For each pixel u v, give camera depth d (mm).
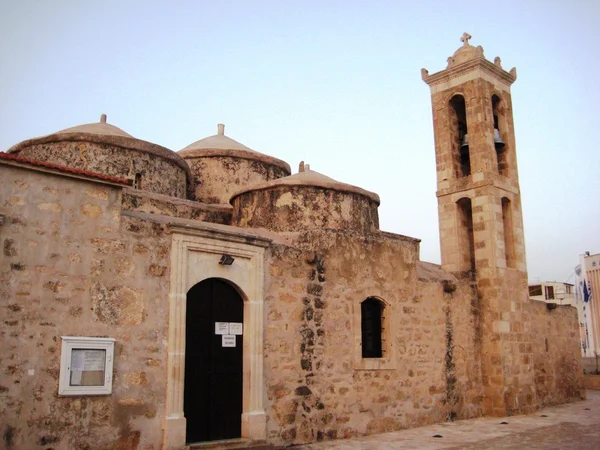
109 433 9109
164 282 10195
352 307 13391
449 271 17953
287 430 11633
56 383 8695
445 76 19125
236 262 11383
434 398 15094
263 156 18625
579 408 18906
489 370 16766
